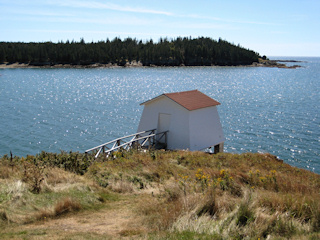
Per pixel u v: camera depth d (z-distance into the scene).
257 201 8.30
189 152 21.06
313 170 30.16
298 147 37.06
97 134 42.03
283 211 8.05
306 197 8.77
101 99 73.88
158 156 18.25
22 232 6.70
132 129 45.44
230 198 9.26
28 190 9.47
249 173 13.96
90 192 10.35
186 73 163.75
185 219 7.40
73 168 13.83
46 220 7.85
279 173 16.69
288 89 97.75
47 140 38.19
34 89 88.50
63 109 59.03
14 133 40.09
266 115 55.88
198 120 25.67
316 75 164.12
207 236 6.47
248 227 6.88
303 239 6.26
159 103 26.34
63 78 126.12
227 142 39.12
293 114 56.53
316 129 45.28
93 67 194.62
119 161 16.06
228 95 84.25
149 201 9.64
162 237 6.46
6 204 8.09
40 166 12.35
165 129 26.19
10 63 186.25
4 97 70.88
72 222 7.81
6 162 13.15
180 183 10.98
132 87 100.94
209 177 12.02
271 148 36.75
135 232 6.94
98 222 7.89
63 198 9.12
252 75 160.12
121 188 11.39
